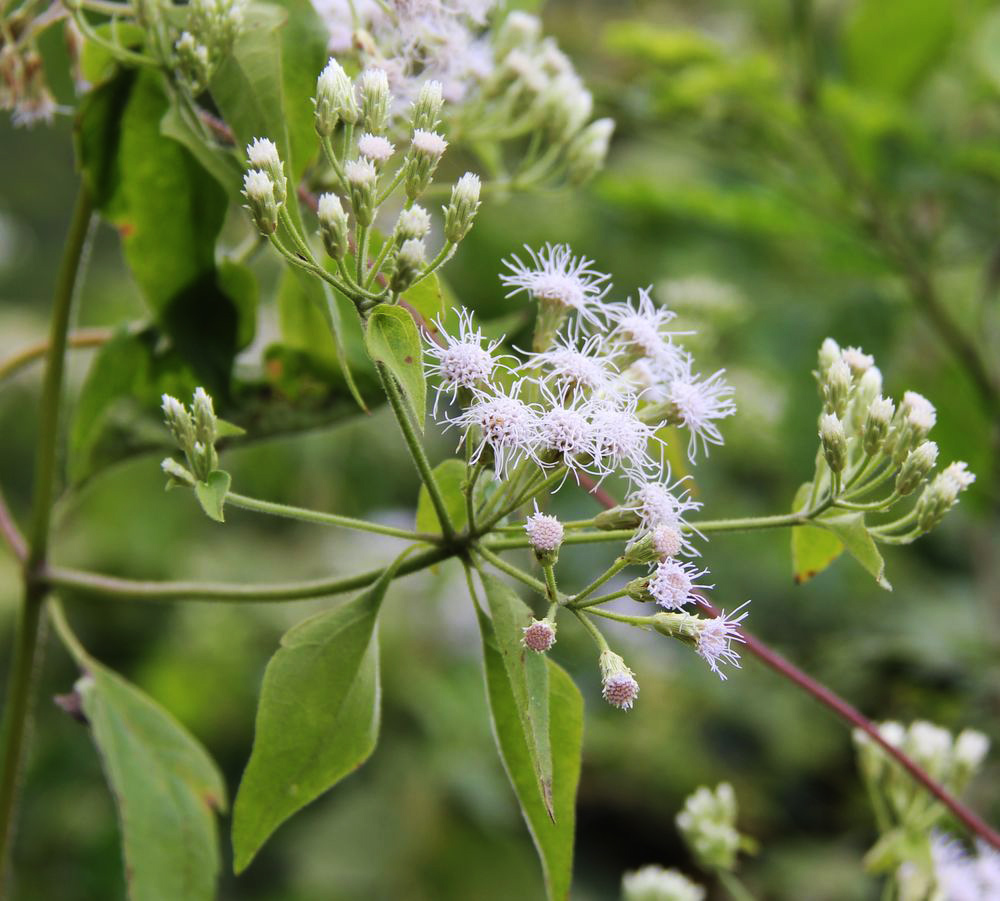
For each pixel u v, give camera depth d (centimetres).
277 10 28
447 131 34
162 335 34
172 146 32
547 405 25
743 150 54
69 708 31
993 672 54
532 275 26
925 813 34
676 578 23
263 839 26
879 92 56
